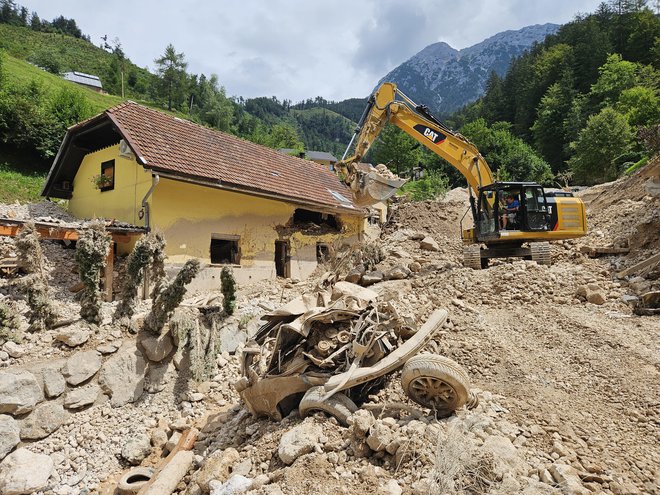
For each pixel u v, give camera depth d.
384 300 6.57
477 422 4.82
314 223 17.95
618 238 12.45
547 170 47.75
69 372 7.99
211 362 9.38
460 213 21.81
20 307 9.55
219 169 14.04
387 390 6.06
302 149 87.19
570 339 7.61
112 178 13.79
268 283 14.43
